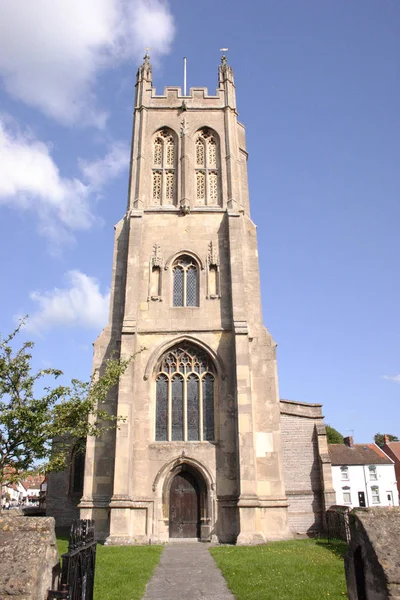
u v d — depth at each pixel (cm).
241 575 1521
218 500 2642
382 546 675
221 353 2931
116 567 1684
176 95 3672
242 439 2638
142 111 3606
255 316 3075
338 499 6631
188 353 2967
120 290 3117
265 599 1186
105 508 2608
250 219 3375
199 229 3253
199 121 3597
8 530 736
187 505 2695
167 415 2850
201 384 2894
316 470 3094
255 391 2881
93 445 2719
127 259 3125
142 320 3005
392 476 6762
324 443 3123
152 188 3434
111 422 2769
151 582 1477
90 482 2662
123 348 2836
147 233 3238
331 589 1265
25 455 1939
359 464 6781
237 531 2527
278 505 2633
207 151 3541
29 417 1900
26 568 656
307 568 1598
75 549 757
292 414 3183
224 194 3375
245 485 2555
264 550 2130
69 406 2061
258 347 2984
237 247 3131
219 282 3106
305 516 2984
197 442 2762
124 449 2622
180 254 3191
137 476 2684
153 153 3541
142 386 2853
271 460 2734
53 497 3466
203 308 3041
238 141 3722
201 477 2711
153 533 2567
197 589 1373
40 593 666
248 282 3169
